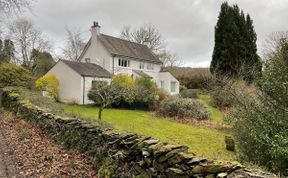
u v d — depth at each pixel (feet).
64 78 92.99
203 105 70.28
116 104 80.89
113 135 18.17
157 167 13.11
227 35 97.96
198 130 52.26
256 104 23.49
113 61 109.81
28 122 36.76
